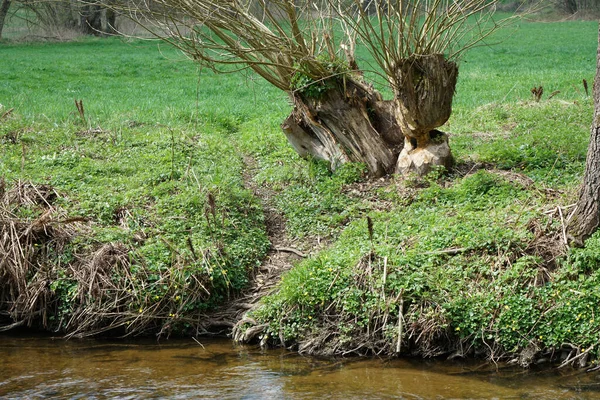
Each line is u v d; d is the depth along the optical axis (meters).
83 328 8.75
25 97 21.88
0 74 29.19
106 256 9.12
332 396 6.75
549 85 22.02
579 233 8.38
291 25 11.23
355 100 11.68
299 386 7.03
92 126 15.91
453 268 8.32
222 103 20.92
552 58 32.47
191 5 10.67
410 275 8.23
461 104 18.72
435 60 10.59
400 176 11.40
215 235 9.88
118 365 7.73
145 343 8.53
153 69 32.44
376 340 7.99
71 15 49.34
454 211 9.99
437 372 7.41
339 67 11.54
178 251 9.31
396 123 11.98
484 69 28.48
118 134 14.75
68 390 6.97
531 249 8.40
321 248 9.98
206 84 26.77
